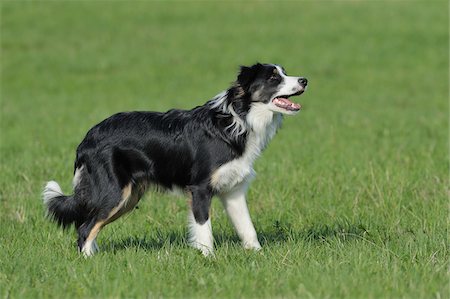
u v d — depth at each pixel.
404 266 9.78
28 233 12.12
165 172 10.93
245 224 11.26
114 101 30.98
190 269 9.83
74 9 51.09
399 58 40.59
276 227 12.20
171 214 13.43
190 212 10.88
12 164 17.91
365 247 10.66
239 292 8.85
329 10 51.06
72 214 10.97
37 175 16.64
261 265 9.95
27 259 10.35
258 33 45.78
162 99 31.28
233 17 49.72
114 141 10.78
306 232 11.91
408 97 32.09
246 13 50.66
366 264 9.75
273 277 9.34
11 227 12.50
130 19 49.22
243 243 11.27
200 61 40.22
